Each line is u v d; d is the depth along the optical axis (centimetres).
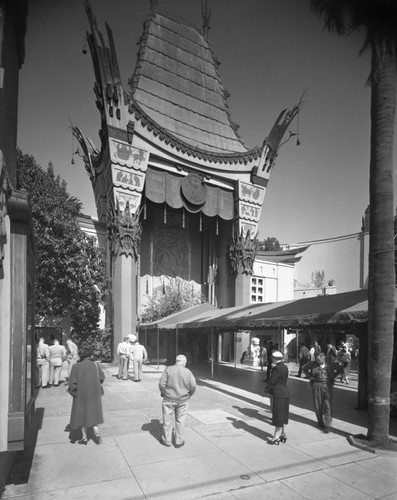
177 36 2603
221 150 2591
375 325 645
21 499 418
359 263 3045
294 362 2389
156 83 2419
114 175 2070
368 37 459
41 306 1845
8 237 450
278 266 3105
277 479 478
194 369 1922
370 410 636
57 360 1175
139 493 434
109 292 2062
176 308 2297
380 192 664
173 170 2330
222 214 2561
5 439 423
